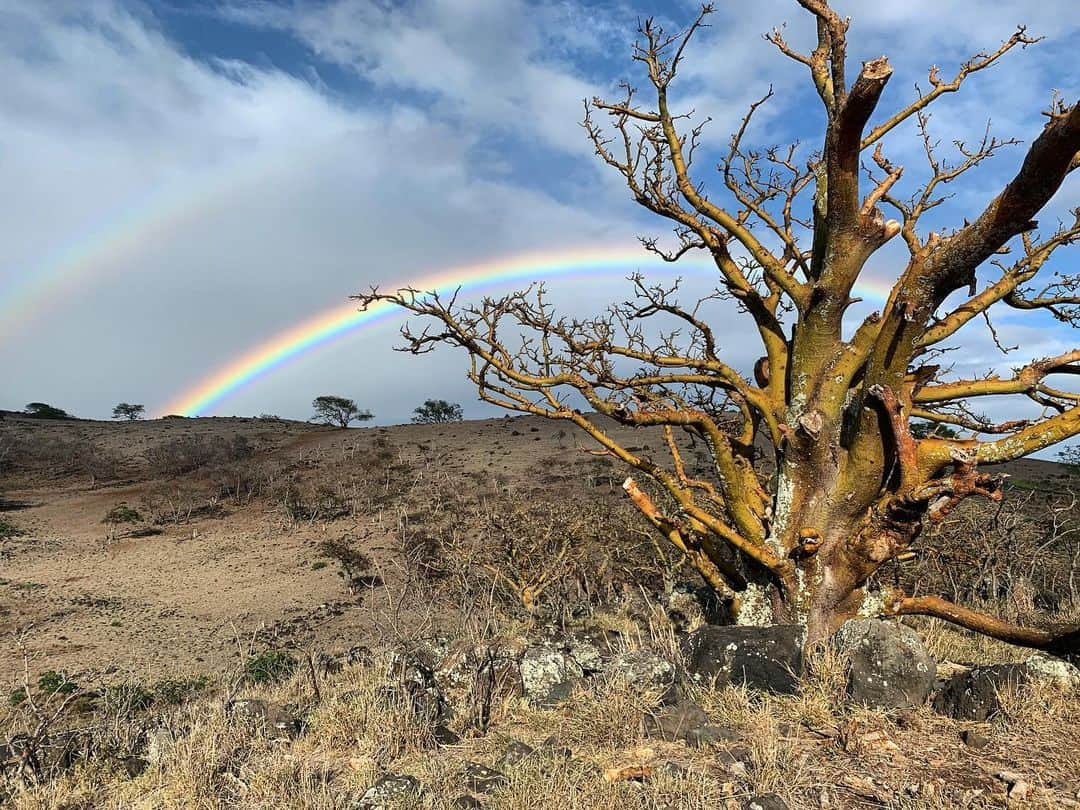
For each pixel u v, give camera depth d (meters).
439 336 8.03
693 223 7.79
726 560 7.88
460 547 19.25
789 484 6.77
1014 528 11.45
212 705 6.80
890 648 5.70
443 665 7.04
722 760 4.73
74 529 46.88
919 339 6.48
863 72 5.24
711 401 9.40
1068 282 7.64
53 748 5.86
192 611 28.27
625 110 7.95
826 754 4.81
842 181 6.02
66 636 24.36
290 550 38.38
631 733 5.20
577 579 17.98
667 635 7.92
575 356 8.46
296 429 84.25
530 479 49.34
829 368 6.66
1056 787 4.19
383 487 51.09
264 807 4.49
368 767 5.04
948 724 5.18
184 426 86.31
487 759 5.13
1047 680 5.42
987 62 7.66
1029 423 7.61
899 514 6.20
